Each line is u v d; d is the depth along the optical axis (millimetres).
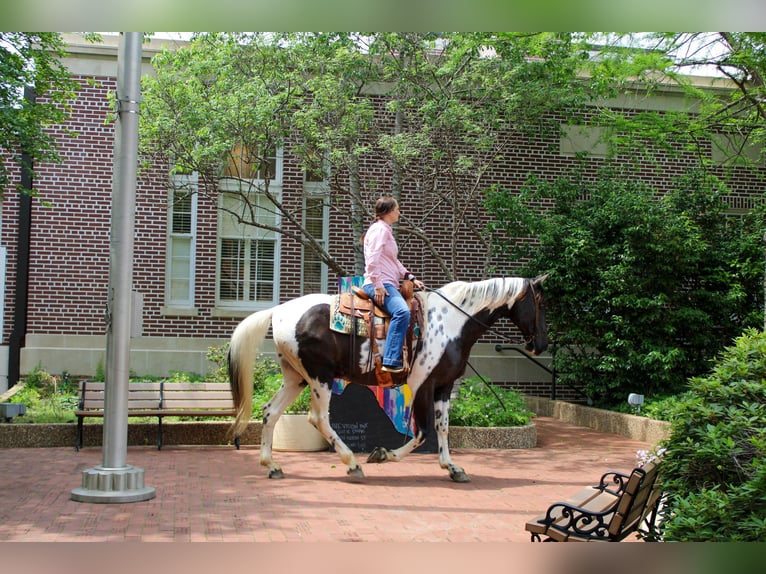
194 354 16047
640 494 4973
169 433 11164
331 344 8758
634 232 14141
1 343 15531
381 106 15727
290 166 16438
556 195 15188
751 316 14812
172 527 6469
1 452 10258
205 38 12477
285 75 12578
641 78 13969
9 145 12602
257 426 11328
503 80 12844
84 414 10469
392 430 10867
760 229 15031
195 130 12109
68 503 7324
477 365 16703
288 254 16484
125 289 7809
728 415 5004
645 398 14148
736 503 4551
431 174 14250
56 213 15703
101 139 15898
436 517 7082
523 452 11203
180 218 16312
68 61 15781
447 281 16484
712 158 17484
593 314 14477
